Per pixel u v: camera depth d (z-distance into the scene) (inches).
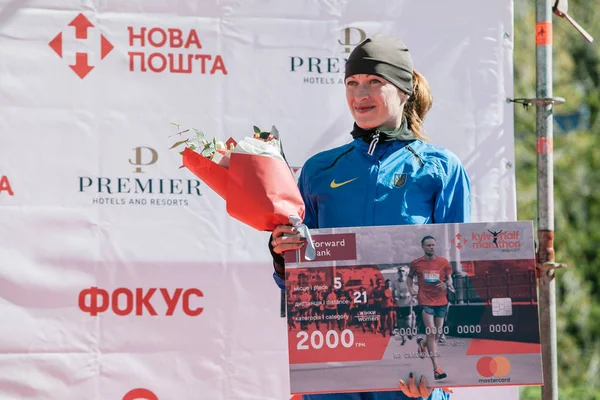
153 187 204.5
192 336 204.4
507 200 215.2
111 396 200.5
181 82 206.7
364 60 178.5
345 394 176.1
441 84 214.4
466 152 214.4
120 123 204.1
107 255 201.9
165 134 205.5
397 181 177.3
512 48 216.7
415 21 214.1
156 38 206.2
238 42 209.2
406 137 181.8
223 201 206.8
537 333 168.7
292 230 169.5
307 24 211.3
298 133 210.1
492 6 216.4
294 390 167.6
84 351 199.9
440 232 169.8
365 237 169.6
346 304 168.7
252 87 209.3
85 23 203.8
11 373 197.0
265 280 207.8
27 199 199.5
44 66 201.6
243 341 206.1
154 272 203.6
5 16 200.5
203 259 205.6
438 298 169.0
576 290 605.9
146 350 202.4
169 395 202.7
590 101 592.1
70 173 201.3
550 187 209.9
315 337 168.2
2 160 199.0
